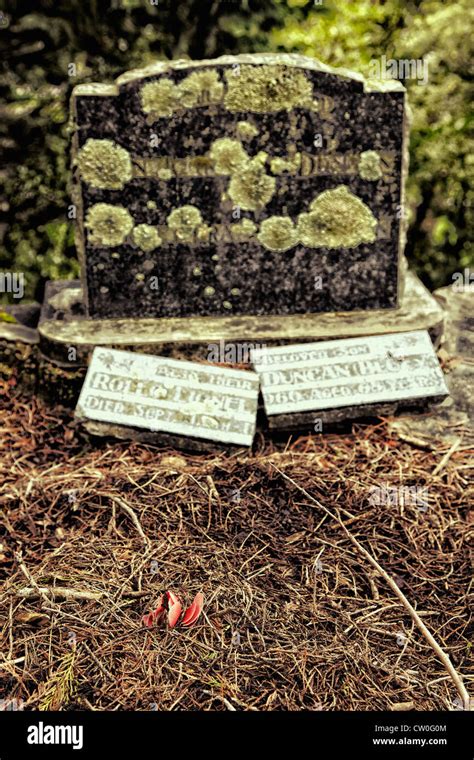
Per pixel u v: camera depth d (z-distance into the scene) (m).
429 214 2.63
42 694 1.53
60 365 2.20
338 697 1.54
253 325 2.26
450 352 2.32
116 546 1.81
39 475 2.02
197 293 2.28
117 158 2.15
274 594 1.71
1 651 1.60
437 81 2.52
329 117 2.15
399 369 2.17
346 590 1.73
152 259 2.24
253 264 2.26
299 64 2.11
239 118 2.14
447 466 2.02
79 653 1.59
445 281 2.66
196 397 2.11
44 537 1.84
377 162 2.20
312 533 1.84
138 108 2.12
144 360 2.16
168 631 1.63
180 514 1.88
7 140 2.43
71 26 2.38
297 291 2.29
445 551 1.82
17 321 2.42
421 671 1.59
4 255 2.52
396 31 2.48
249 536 1.83
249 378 2.14
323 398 2.12
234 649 1.61
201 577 1.74
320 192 2.21
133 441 2.09
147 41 2.42
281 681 1.56
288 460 2.04
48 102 2.42
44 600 1.68
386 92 2.14
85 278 2.24
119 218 2.20
